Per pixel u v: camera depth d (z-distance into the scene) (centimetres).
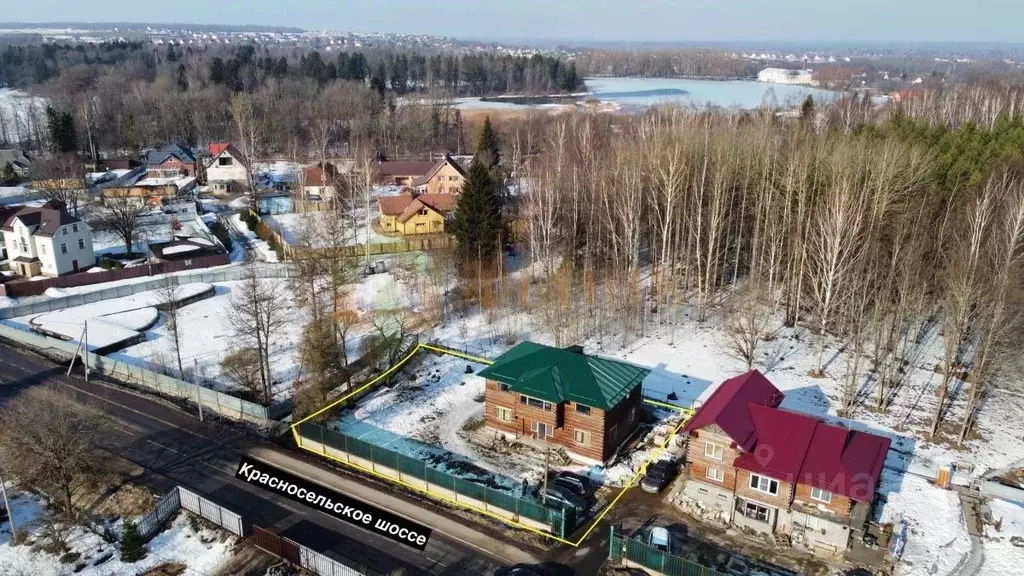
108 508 4506
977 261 5550
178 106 17925
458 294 7881
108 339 6800
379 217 11481
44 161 13062
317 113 18312
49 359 6562
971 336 6400
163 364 6312
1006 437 5144
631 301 7194
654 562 3781
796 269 7094
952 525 4166
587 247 8025
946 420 5372
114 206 9975
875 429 5234
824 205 7112
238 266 9194
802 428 4175
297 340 6925
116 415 5553
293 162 16088
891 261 6350
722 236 8338
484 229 8131
